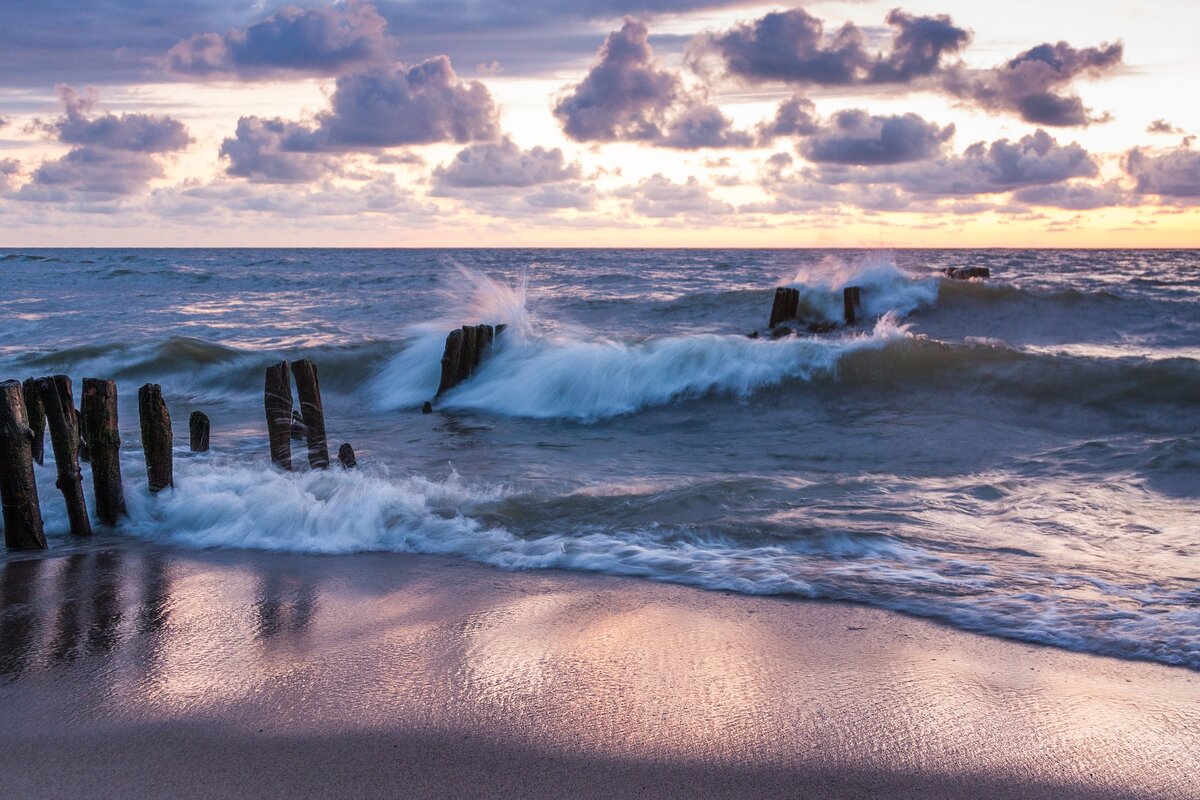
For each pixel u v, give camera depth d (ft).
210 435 36.45
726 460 31.76
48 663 14.17
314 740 11.49
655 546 20.11
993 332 64.75
